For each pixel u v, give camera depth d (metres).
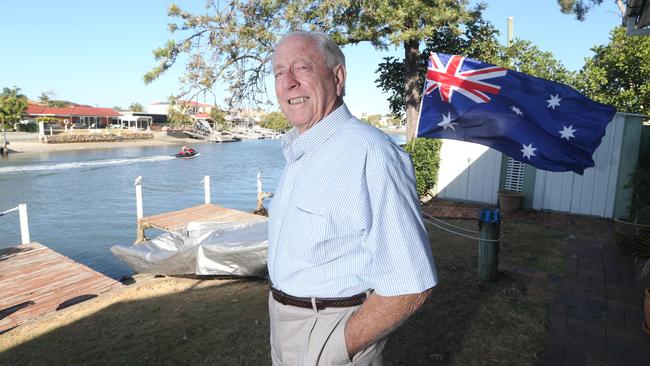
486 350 3.68
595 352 3.69
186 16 10.57
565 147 4.37
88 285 6.64
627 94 13.15
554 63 14.49
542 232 7.98
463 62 4.68
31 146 46.75
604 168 9.10
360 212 1.32
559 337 3.94
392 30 11.78
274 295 1.58
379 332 1.34
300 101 1.54
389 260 1.29
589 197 9.33
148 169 32.06
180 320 4.70
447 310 4.46
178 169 32.62
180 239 7.82
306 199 1.41
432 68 4.83
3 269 7.36
